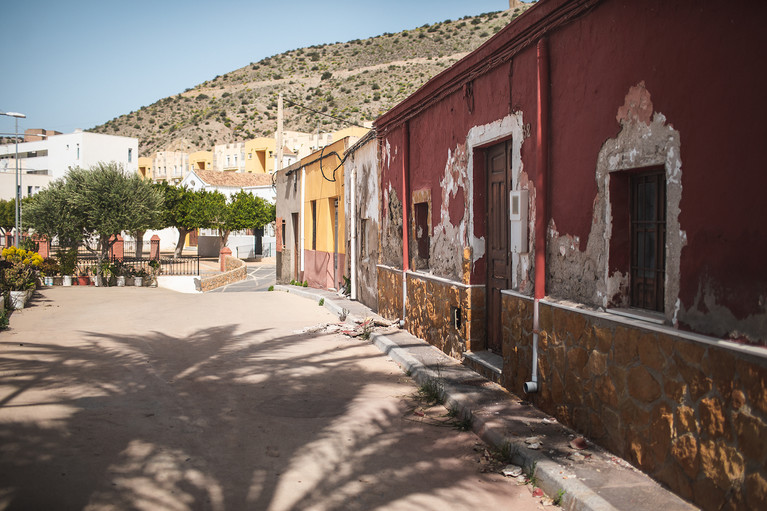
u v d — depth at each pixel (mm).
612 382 4438
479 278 7449
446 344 8227
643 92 4152
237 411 5914
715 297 3488
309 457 4738
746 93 3273
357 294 14727
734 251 3355
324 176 17219
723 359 3344
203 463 4516
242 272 35281
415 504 3941
